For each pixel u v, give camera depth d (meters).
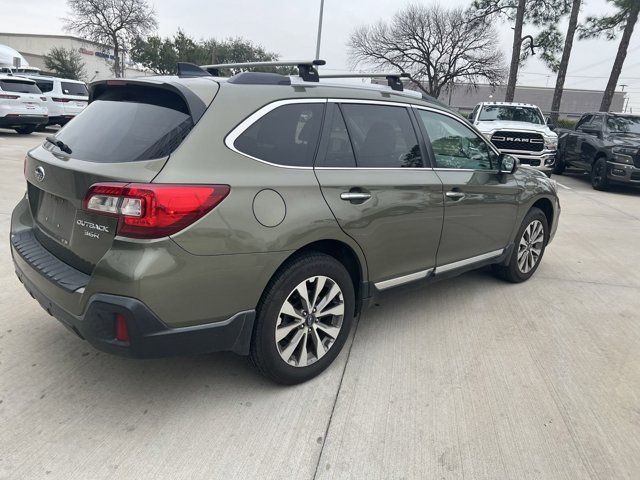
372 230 3.12
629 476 2.40
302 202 2.74
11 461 2.31
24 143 14.59
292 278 2.77
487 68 35.41
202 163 2.44
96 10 40.25
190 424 2.62
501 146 12.16
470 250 4.09
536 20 21.62
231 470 2.32
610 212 9.33
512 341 3.71
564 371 3.30
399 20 35.25
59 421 2.60
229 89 2.69
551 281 5.12
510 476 2.37
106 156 2.54
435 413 2.80
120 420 2.63
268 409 2.77
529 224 4.83
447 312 4.20
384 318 4.04
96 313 2.33
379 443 2.54
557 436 2.65
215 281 2.46
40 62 60.56
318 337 3.03
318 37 18.47
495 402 2.93
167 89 2.65
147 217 2.26
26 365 3.08
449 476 2.35
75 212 2.54
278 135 2.77
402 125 3.50
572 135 14.42
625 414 2.87
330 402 2.86
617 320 4.17
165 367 3.16
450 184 3.70
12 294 4.05
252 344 2.77
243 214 2.50
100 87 3.06
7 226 5.88
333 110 3.07
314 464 2.38
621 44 19.00
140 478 2.25
